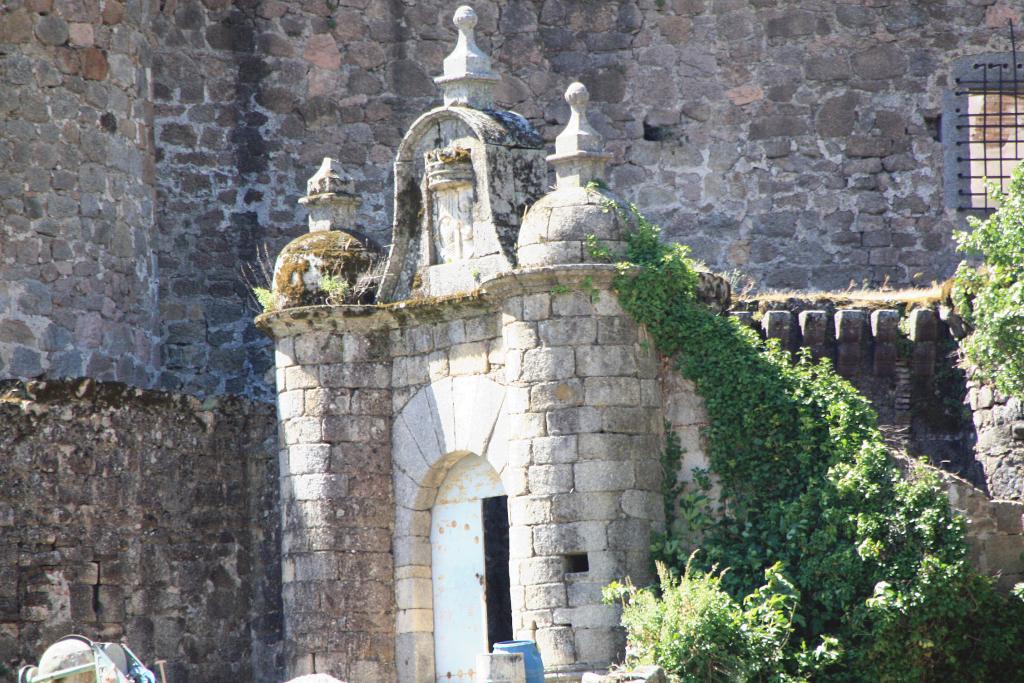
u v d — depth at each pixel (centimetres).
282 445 5297
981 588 4581
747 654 4416
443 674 5141
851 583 4566
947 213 6862
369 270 5341
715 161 6912
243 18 6756
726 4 6950
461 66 5219
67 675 2867
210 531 5434
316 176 5462
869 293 6047
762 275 6850
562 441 4753
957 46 6912
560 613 4697
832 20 6912
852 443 4716
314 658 5141
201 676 5347
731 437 4800
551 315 4806
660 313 4838
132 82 6350
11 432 5122
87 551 5194
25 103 5991
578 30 6969
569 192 4900
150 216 6469
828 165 6881
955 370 5741
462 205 5134
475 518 5138
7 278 5878
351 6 6869
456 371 5112
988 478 5522
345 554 5178
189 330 6556
